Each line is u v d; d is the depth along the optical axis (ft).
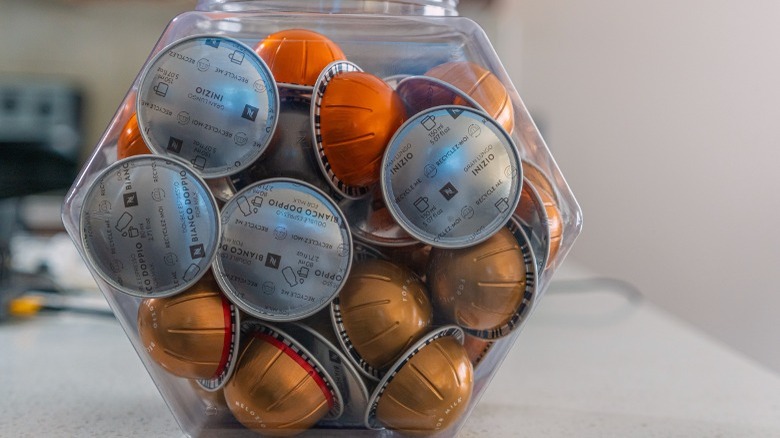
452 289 1.65
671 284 6.33
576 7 6.44
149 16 6.86
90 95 6.86
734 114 6.08
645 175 6.35
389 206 1.62
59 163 4.46
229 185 1.66
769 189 6.03
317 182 1.66
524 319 1.70
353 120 1.62
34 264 3.70
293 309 1.63
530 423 2.00
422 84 1.71
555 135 6.52
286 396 1.64
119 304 1.72
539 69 6.54
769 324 6.09
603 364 2.47
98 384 2.24
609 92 6.41
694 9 6.12
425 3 1.90
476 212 1.63
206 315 1.63
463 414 1.79
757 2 5.92
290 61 1.69
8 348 2.56
